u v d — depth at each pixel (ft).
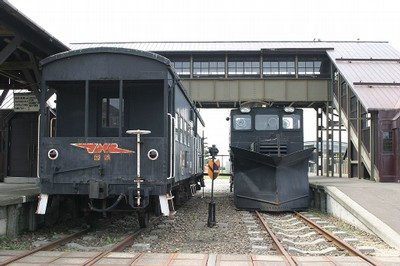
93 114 34.83
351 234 34.45
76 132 34.86
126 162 30.89
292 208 49.47
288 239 32.71
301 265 23.22
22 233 32.89
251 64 87.92
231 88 86.53
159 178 30.53
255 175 50.47
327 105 86.89
